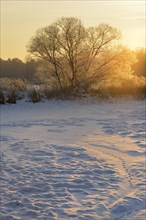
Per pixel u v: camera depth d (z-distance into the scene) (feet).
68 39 128.67
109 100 114.11
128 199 31.24
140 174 37.99
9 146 53.06
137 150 48.73
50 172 39.50
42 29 170.91
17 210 29.60
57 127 71.15
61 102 110.93
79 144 54.03
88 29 130.82
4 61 319.68
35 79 134.82
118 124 72.28
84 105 107.14
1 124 76.18
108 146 51.85
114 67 130.62
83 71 129.08
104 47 131.95
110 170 39.65
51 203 30.83
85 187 34.63
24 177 37.91
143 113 89.15
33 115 90.84
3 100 111.14
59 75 131.23
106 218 27.94
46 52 129.08
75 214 28.60
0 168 41.19
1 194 33.09
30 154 47.78
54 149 50.62
